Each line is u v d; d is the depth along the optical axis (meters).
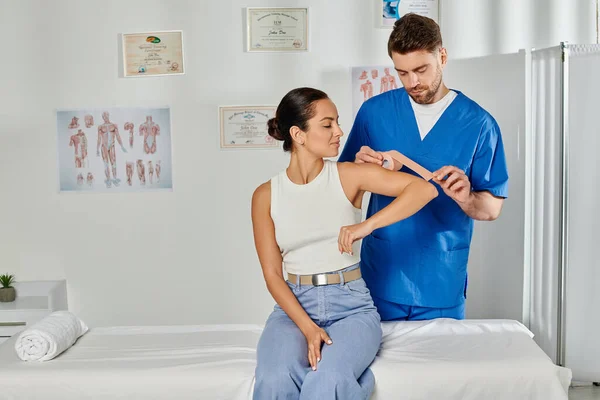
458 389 2.07
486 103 3.80
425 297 2.66
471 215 2.69
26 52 3.85
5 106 3.87
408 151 2.72
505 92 3.77
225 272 3.94
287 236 2.31
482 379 2.08
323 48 3.81
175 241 3.93
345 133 3.84
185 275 3.94
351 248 2.21
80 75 3.85
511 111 3.74
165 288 3.95
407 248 2.65
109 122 3.87
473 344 2.31
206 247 3.93
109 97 3.86
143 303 3.96
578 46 3.24
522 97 3.70
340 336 2.14
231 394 2.07
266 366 2.03
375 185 2.33
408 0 3.77
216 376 2.08
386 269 2.67
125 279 3.95
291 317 2.24
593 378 3.36
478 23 3.78
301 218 2.30
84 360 2.23
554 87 3.34
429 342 2.34
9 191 3.92
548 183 3.41
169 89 3.85
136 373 2.10
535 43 3.78
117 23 3.83
